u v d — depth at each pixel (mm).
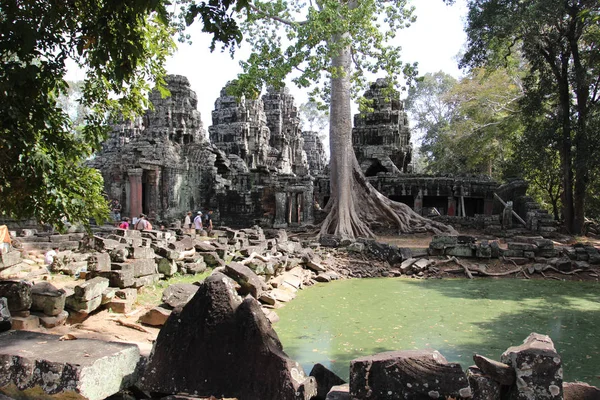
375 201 30453
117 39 6645
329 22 22828
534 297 15641
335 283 18453
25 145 7219
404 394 4375
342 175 27172
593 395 4695
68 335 5344
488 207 37812
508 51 33531
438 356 4609
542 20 27016
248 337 4805
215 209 36344
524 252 21000
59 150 8391
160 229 26547
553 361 4418
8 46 6656
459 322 12227
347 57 27125
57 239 18875
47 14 6605
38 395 4320
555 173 35094
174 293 10320
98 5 6938
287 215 34750
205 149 37156
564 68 30484
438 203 44594
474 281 18906
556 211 39125
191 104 38594
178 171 34750
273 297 13680
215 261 17062
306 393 4562
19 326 8094
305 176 33938
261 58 23328
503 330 11477
